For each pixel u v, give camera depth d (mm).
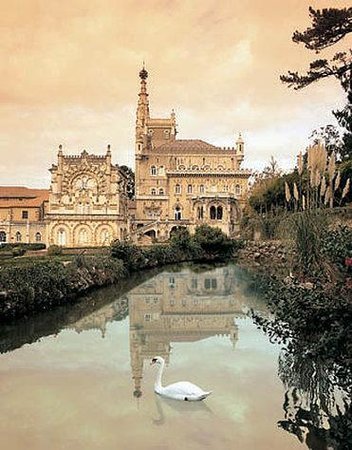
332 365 12016
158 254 55812
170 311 23250
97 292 31250
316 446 8367
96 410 10125
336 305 12820
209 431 9016
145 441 8625
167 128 129750
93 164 92812
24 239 98562
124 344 16266
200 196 96625
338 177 16281
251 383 11758
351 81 22672
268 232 56156
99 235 91938
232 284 34969
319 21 20906
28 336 17609
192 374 12594
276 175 81938
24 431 9109
